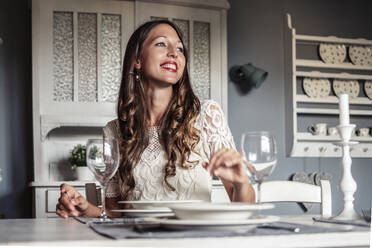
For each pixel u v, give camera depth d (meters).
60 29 3.39
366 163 4.24
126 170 1.74
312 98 4.08
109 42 3.48
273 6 4.12
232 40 4.01
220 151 1.12
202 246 0.84
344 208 1.28
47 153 3.51
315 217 1.34
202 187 1.71
